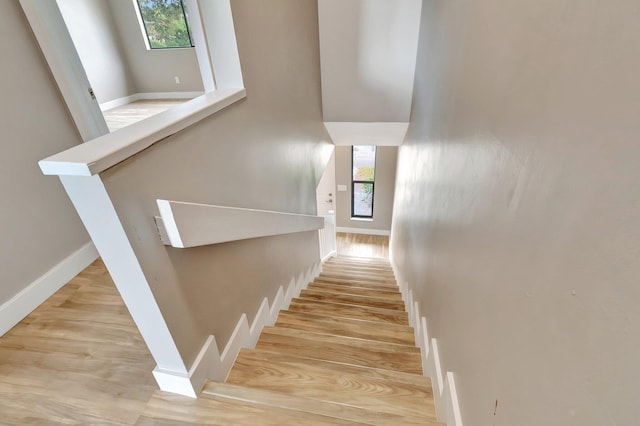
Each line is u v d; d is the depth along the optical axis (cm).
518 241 64
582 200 45
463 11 119
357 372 141
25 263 160
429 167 188
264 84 168
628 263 36
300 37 229
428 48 211
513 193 68
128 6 439
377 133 361
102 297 170
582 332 44
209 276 125
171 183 98
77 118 179
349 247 642
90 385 125
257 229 153
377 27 276
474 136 99
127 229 83
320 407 117
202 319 122
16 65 151
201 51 138
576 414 45
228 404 117
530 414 58
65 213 179
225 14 128
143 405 117
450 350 117
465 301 101
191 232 100
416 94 271
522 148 64
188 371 115
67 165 70
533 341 57
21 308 156
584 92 44
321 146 343
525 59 64
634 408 35
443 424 112
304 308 232
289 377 138
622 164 37
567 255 48
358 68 300
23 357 137
